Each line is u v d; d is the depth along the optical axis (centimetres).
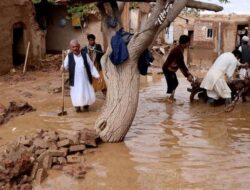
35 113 1018
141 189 592
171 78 1161
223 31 2661
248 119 982
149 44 785
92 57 1205
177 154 729
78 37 2234
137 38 779
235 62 1093
